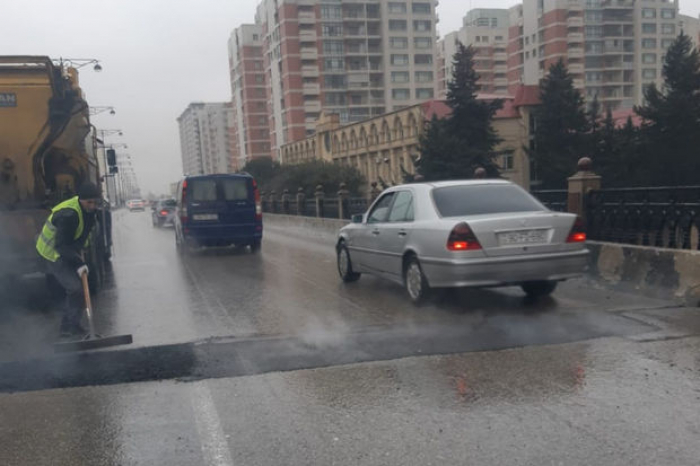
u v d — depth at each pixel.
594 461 3.21
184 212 14.39
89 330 6.22
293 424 3.83
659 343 5.23
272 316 6.99
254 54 109.31
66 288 6.09
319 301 7.86
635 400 4.00
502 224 6.43
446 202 7.05
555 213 6.75
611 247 7.83
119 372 4.94
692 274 6.62
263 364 5.06
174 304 8.05
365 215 8.77
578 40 96.19
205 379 4.72
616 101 99.56
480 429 3.66
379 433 3.66
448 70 126.19
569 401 4.04
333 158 68.12
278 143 96.50
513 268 6.42
